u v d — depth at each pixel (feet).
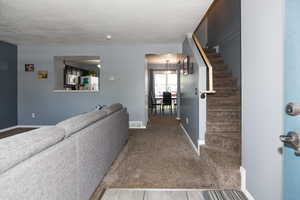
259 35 5.36
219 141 9.13
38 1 8.77
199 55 11.03
